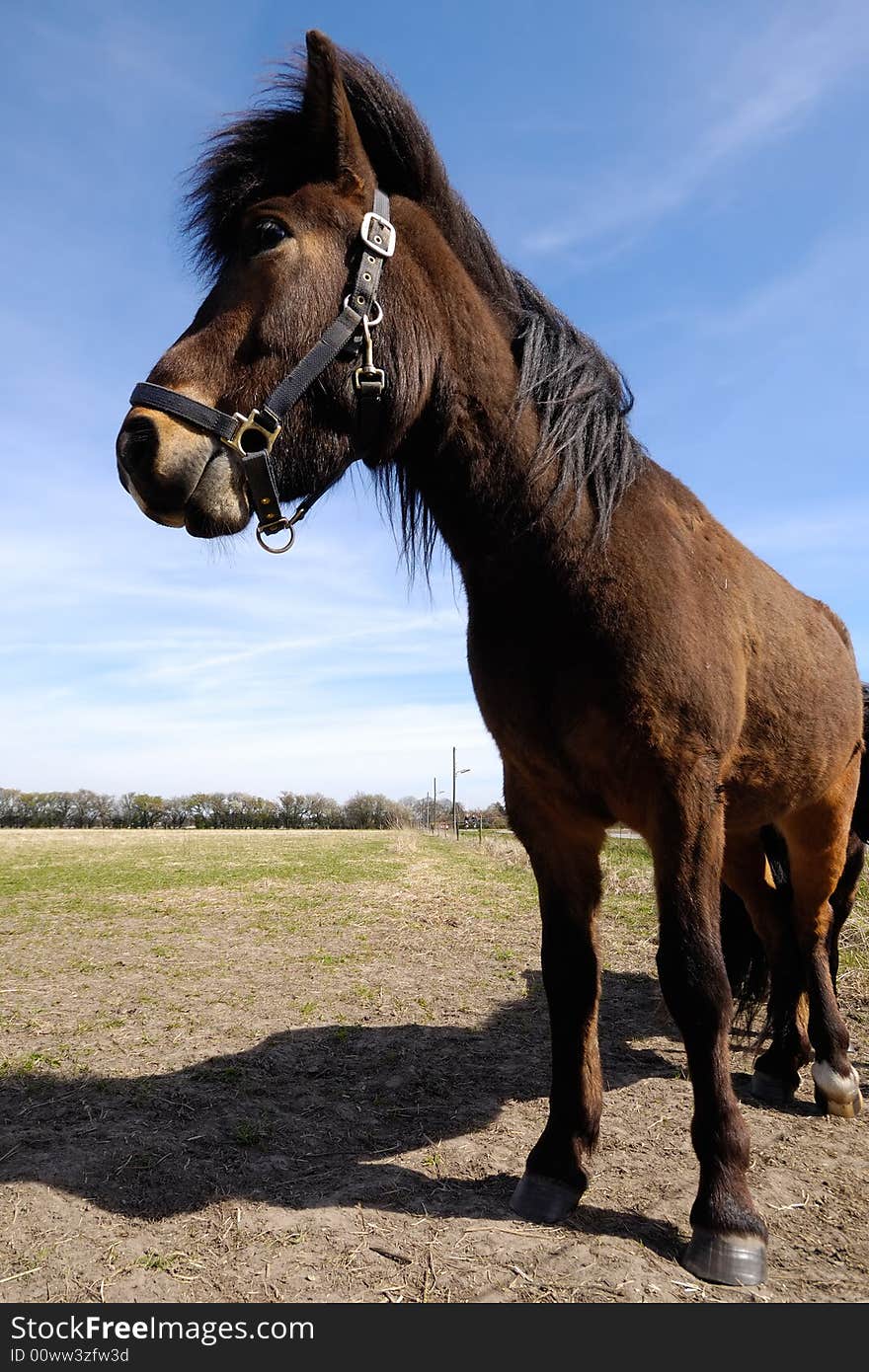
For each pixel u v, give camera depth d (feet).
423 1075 10.80
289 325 6.00
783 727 8.45
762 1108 10.12
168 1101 9.69
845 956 16.46
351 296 6.16
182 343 6.11
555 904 7.67
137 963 17.49
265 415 5.88
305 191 6.30
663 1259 6.34
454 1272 6.07
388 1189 7.48
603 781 6.61
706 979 6.27
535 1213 6.93
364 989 15.48
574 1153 7.26
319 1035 12.52
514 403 6.67
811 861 10.27
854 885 12.05
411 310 6.41
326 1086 10.37
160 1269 6.15
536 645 6.57
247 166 6.41
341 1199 7.28
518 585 6.63
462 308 6.69
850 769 10.25
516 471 6.61
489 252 7.23
